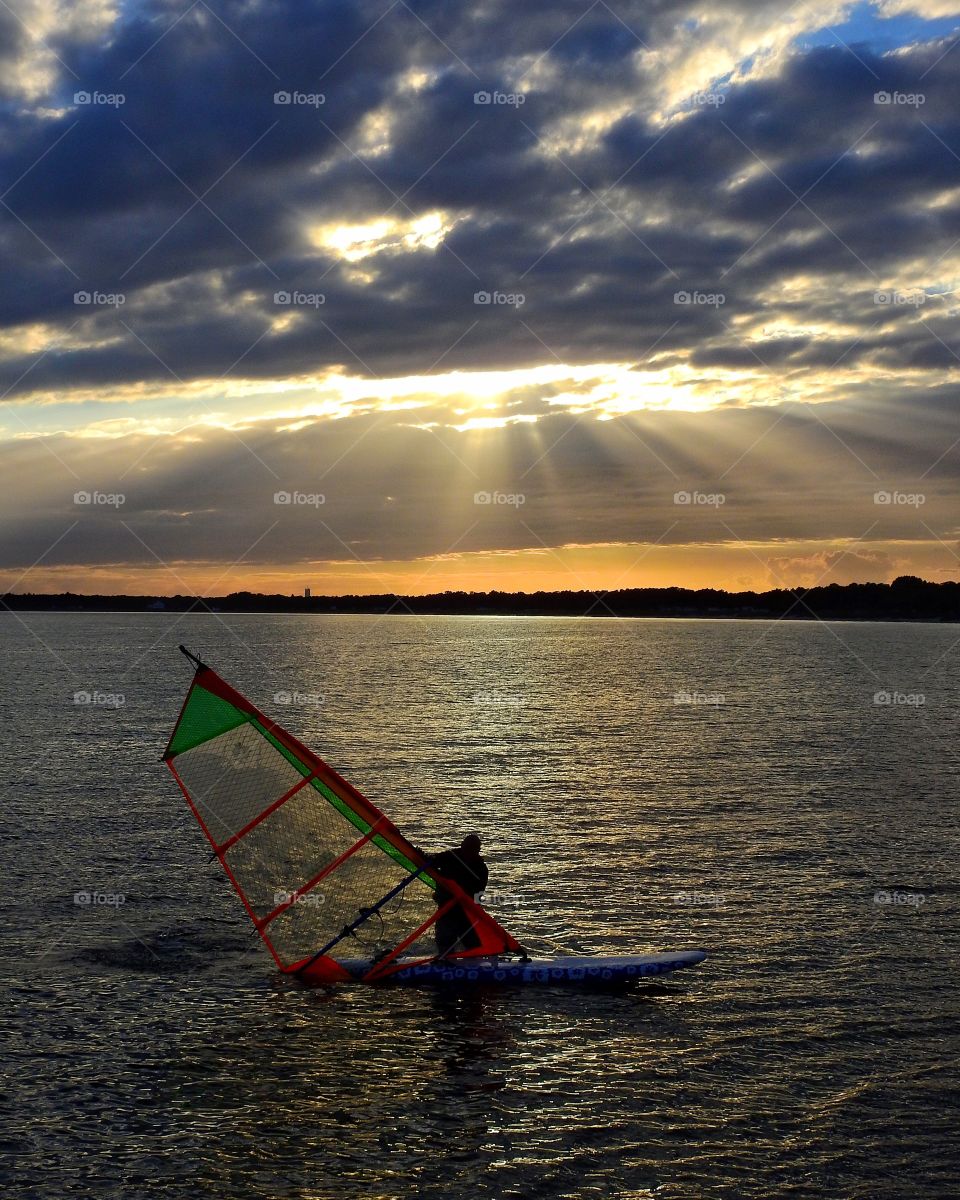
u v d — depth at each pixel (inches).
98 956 679.1
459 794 1230.3
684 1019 589.3
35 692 2583.7
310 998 618.2
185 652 695.7
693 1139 467.2
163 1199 422.3
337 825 673.6
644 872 885.8
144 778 1314.0
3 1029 564.7
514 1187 432.1
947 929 741.9
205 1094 502.6
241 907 783.7
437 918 668.7
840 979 647.8
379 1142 463.5
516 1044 558.9
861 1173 444.1
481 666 3971.5
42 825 1039.6
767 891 832.9
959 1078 523.2
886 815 1122.7
